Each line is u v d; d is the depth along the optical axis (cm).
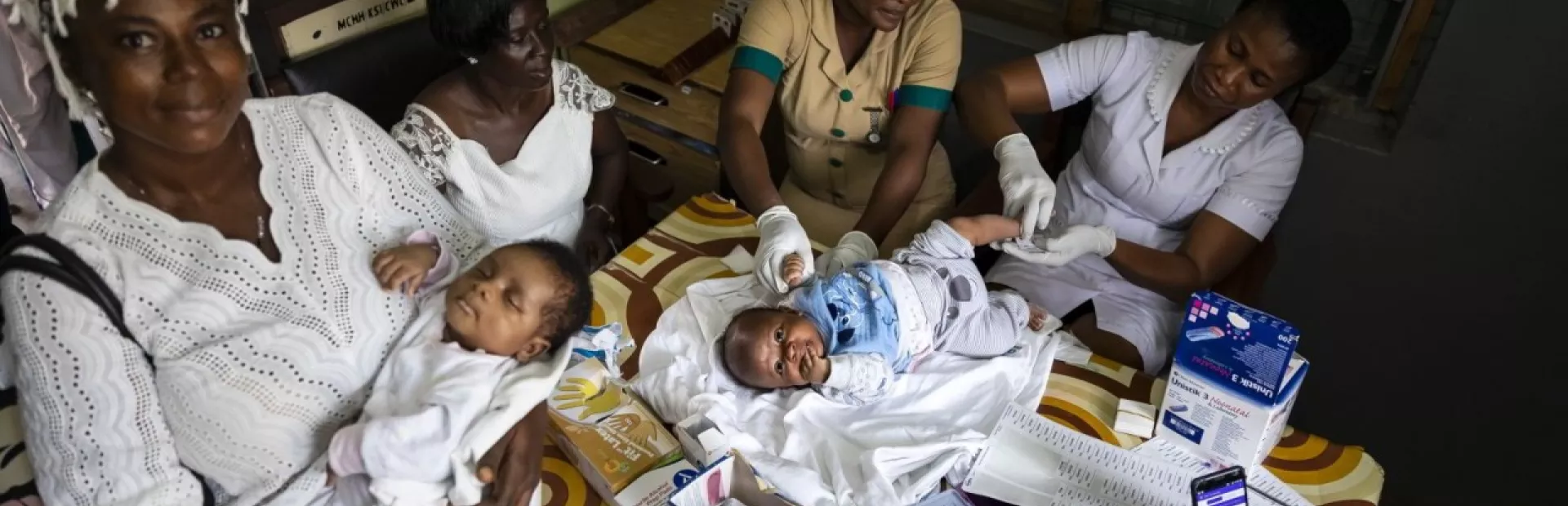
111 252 90
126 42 80
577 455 114
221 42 86
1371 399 207
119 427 91
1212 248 157
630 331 138
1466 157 168
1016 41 202
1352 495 116
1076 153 185
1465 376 192
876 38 161
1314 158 184
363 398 106
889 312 129
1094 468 116
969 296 137
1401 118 178
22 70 123
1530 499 197
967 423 124
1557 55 151
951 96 165
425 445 96
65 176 139
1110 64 165
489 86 138
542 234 158
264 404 98
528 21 128
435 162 138
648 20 215
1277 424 116
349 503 103
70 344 87
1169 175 161
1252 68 140
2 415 109
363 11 167
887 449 114
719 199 166
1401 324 194
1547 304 174
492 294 104
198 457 100
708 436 113
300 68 150
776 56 161
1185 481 115
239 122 98
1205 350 112
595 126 165
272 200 99
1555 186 162
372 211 110
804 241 144
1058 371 135
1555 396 183
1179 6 194
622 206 185
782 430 119
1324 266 196
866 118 169
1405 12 169
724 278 144
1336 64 188
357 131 109
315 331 100
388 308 107
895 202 160
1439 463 206
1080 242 152
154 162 90
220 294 95
